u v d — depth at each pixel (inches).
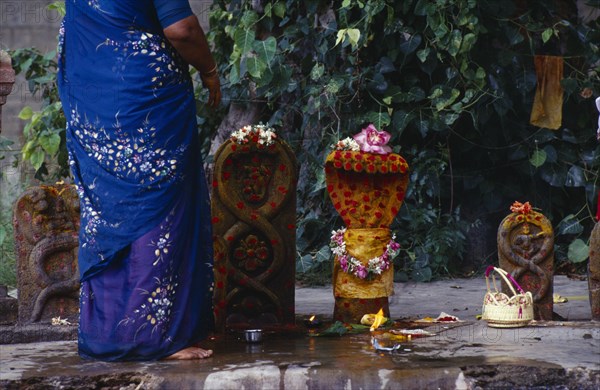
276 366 182.4
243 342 216.7
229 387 175.3
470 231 376.2
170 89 195.3
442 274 367.6
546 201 385.1
